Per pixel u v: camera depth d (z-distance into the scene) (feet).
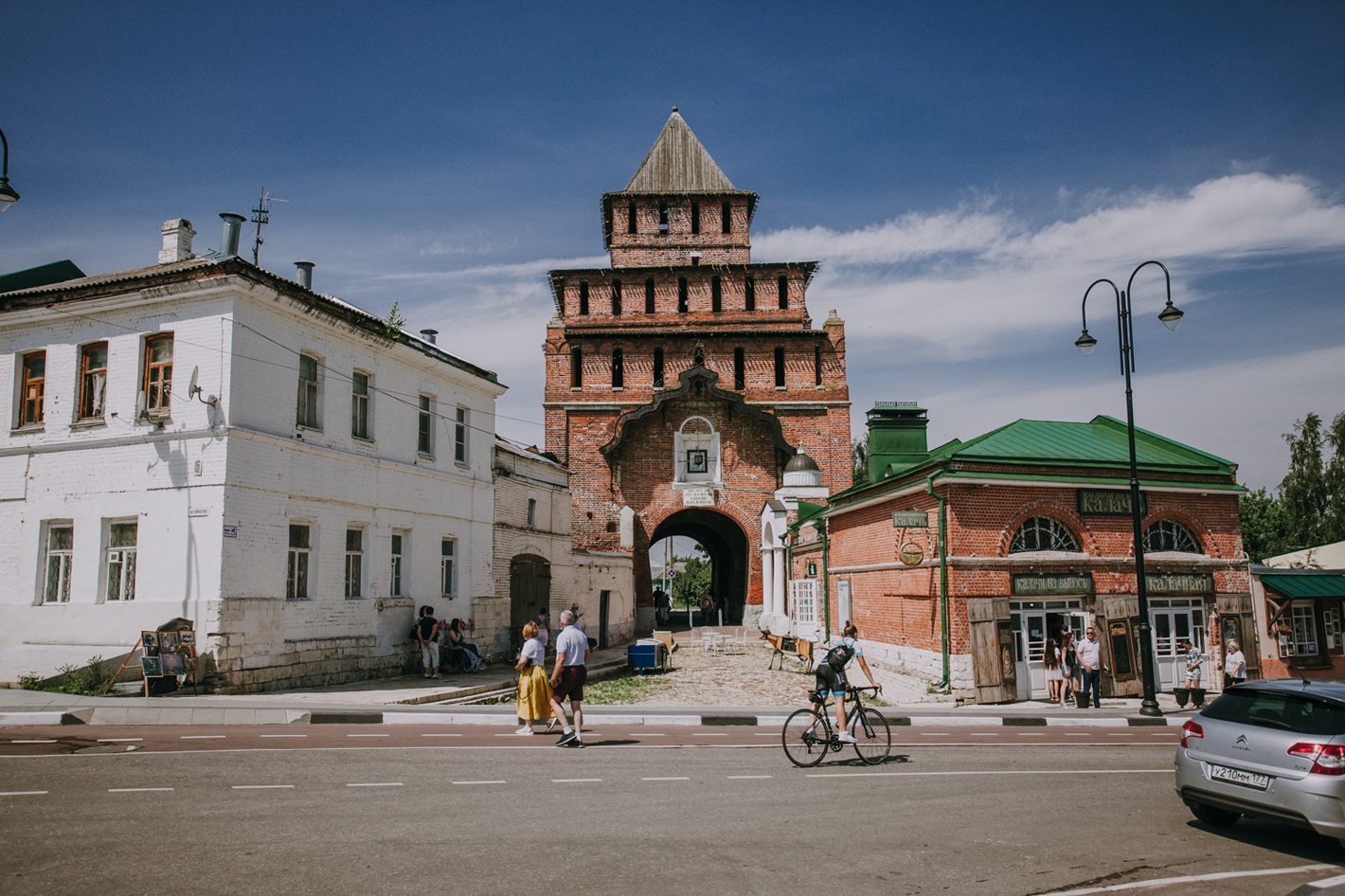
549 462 98.89
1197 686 61.36
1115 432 76.59
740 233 145.89
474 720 45.93
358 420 65.05
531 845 21.50
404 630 66.80
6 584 56.49
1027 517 64.13
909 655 67.05
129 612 52.31
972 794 29.94
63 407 57.06
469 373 77.82
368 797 26.17
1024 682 63.16
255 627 52.42
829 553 88.43
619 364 131.64
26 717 41.65
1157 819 27.35
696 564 252.83
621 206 146.30
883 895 18.92
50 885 17.67
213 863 19.36
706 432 128.57
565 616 39.29
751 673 74.95
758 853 21.53
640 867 20.07
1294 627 74.38
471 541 77.77
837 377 130.72
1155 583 66.33
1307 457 146.30
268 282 54.34
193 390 52.26
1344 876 21.61
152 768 29.66
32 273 70.85
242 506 52.11
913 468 67.77
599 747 37.70
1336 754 23.57
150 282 53.93
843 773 33.12
